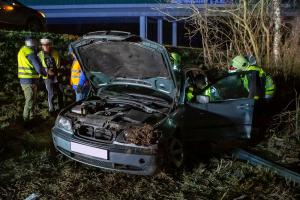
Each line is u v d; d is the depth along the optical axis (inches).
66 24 906.7
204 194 179.2
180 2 426.6
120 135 178.2
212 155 224.1
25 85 253.4
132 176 192.7
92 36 192.4
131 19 878.4
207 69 375.2
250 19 380.8
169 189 182.4
